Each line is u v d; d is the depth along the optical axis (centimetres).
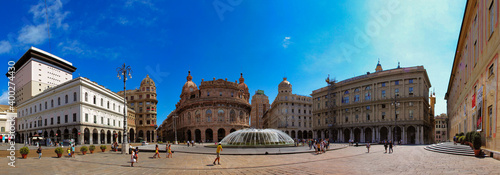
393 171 1738
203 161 2423
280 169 1911
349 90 7831
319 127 8775
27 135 6950
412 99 6400
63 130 5647
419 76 6438
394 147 4697
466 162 2088
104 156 2947
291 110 10994
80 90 5441
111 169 1945
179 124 10381
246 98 11525
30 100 7094
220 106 8812
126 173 1773
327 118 8475
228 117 8844
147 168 1995
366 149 4066
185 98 10775
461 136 3434
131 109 9588
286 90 11281
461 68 4050
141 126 10344
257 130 4797
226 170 1889
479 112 2627
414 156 2794
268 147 4044
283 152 3117
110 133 6775
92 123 5819
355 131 7788
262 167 2022
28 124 7056
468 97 3359
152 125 10469
